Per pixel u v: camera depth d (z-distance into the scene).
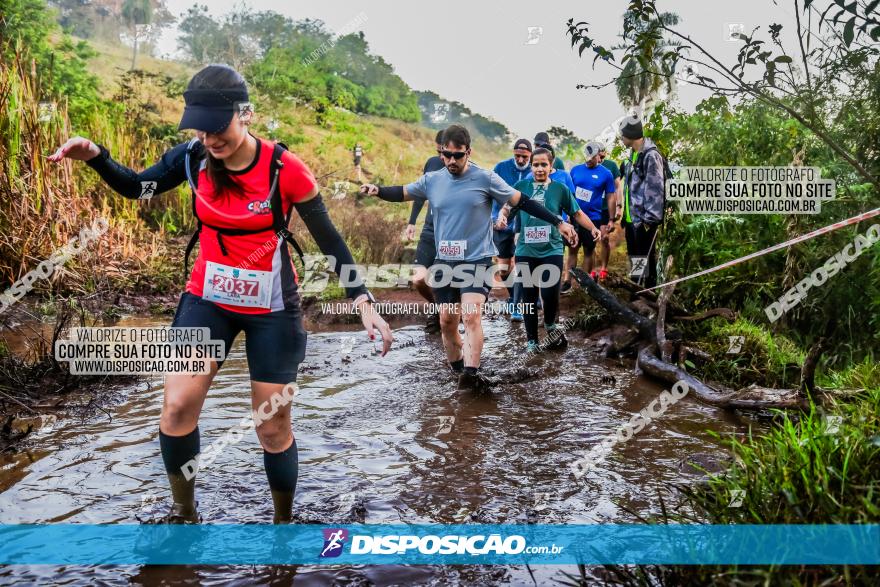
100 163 2.84
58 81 11.75
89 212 8.30
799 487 2.73
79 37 17.92
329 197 13.22
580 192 8.42
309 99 18.88
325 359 6.17
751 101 6.71
